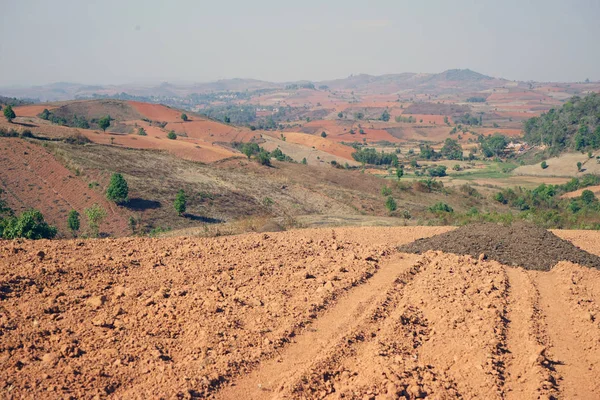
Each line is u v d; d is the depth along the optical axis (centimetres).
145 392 795
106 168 6062
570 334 1134
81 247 1594
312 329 1093
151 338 980
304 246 1819
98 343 938
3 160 5547
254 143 13738
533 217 3198
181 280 1321
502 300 1298
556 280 1515
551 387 892
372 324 1125
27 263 1308
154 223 5009
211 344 973
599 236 2291
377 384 862
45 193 5178
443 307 1236
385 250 1800
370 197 7025
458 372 941
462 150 18012
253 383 866
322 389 856
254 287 1319
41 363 848
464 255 1734
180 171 6956
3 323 950
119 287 1191
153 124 15038
